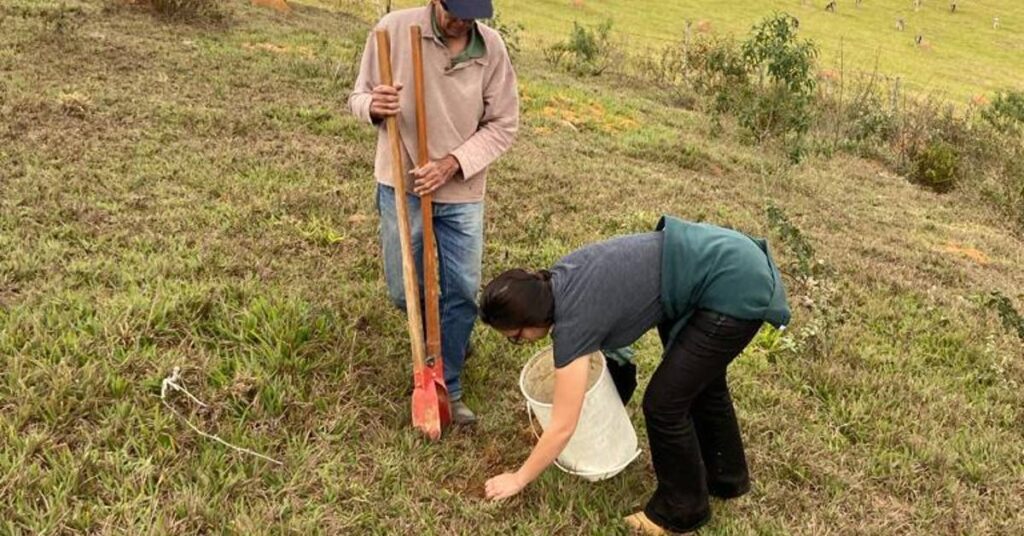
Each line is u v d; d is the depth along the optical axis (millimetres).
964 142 15031
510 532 2986
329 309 4012
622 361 3305
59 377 3195
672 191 8062
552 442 2748
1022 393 4668
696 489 2951
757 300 2672
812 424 4004
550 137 9648
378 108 3084
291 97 8625
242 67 9586
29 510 2621
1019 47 41188
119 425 3053
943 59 36062
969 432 4160
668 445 2854
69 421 3043
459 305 3490
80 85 7539
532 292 2584
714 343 2709
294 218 5371
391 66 3176
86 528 2613
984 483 3738
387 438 3320
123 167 5816
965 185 12602
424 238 3240
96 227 4754
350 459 3182
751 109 12000
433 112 3219
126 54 9094
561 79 14359
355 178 6539
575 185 7523
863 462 3730
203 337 3693
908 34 41344
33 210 4805
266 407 3338
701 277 2674
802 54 12086
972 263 8117
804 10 43656
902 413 4203
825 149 12695
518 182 7309
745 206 8289
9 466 2758
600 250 2697
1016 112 16734
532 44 22031
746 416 3918
